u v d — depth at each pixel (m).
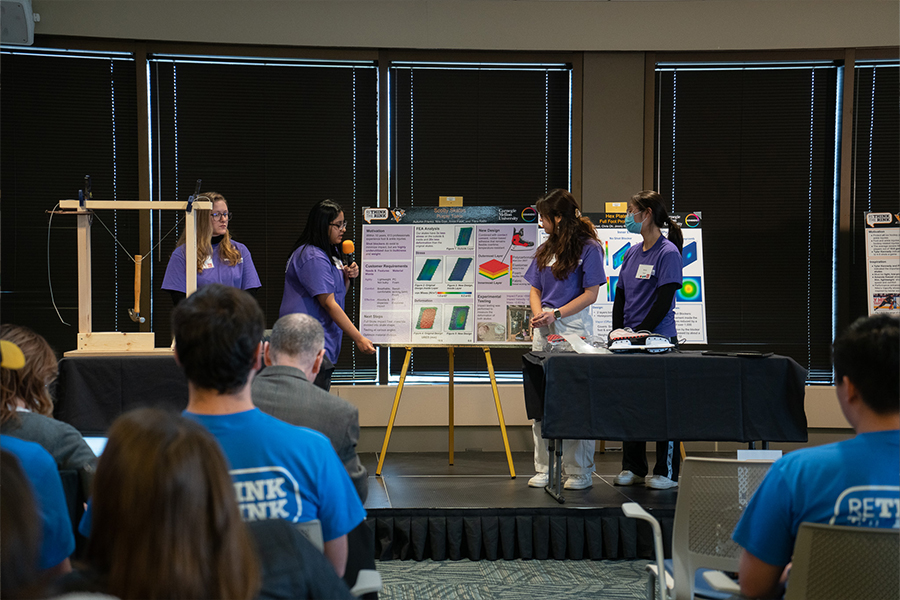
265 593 0.82
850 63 4.66
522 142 4.79
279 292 4.68
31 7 4.28
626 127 4.70
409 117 4.74
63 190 4.48
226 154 4.62
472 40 4.62
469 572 2.97
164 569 0.69
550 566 3.05
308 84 4.68
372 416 4.62
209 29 4.48
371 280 4.17
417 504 3.21
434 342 4.10
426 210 4.23
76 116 4.48
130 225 4.52
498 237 4.19
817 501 1.25
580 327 3.67
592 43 4.64
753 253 4.79
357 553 1.76
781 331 4.79
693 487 1.78
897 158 4.72
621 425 3.08
